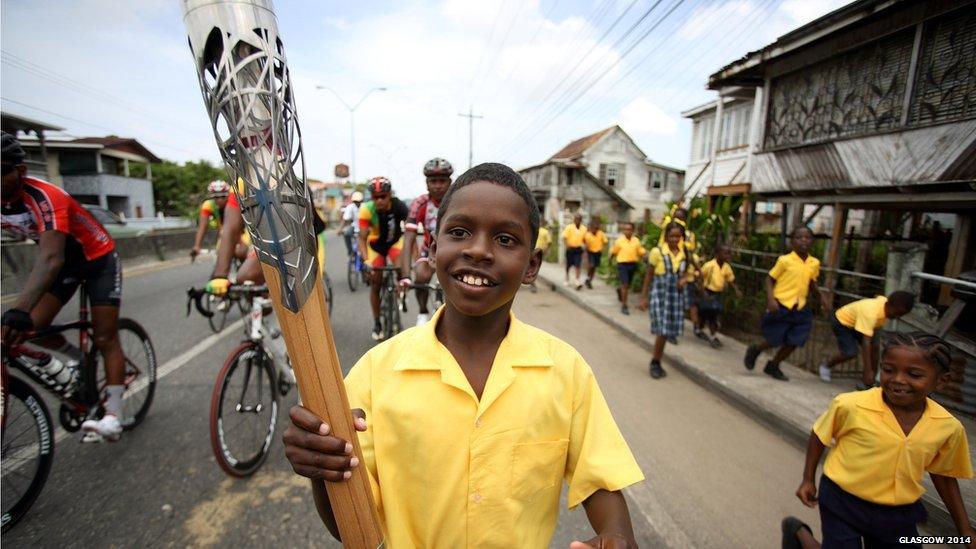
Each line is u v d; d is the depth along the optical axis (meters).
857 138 6.44
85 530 2.30
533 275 1.10
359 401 1.00
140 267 11.37
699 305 6.05
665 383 4.84
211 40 0.65
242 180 0.68
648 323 7.12
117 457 2.92
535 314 8.09
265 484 2.72
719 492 2.95
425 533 0.94
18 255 7.91
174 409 3.58
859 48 6.49
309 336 0.74
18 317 2.23
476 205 0.91
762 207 16.38
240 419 2.87
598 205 30.44
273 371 3.12
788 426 3.73
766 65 8.03
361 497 0.79
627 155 32.56
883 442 1.93
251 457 2.84
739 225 8.74
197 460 2.91
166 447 3.04
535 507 0.98
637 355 5.79
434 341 0.99
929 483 2.89
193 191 31.38
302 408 0.77
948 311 3.55
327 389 0.76
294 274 0.71
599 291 10.05
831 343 5.43
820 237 9.45
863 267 9.51
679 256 4.92
